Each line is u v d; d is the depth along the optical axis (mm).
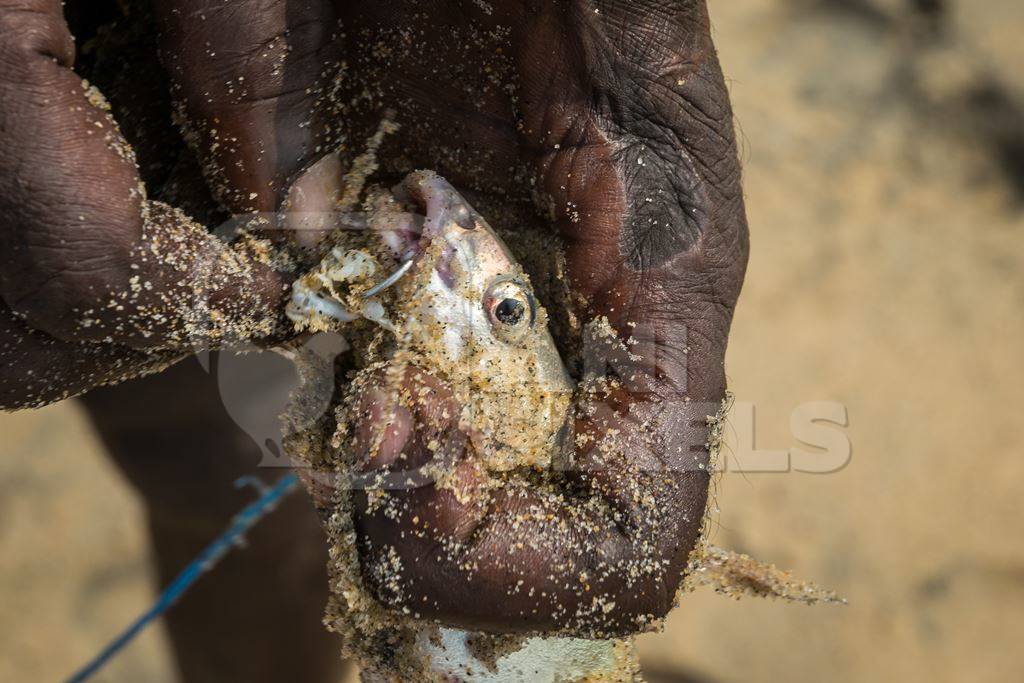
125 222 397
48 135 391
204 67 413
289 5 413
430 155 423
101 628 559
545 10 404
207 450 572
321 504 412
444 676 418
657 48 402
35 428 596
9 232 394
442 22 413
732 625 560
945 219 698
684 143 407
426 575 400
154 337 406
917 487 590
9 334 403
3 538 569
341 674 557
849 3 769
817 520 575
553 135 410
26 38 390
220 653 554
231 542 486
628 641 426
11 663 554
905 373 629
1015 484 597
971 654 559
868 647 559
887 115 736
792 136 722
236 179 418
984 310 657
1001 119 726
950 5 754
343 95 423
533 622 403
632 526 404
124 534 568
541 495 407
